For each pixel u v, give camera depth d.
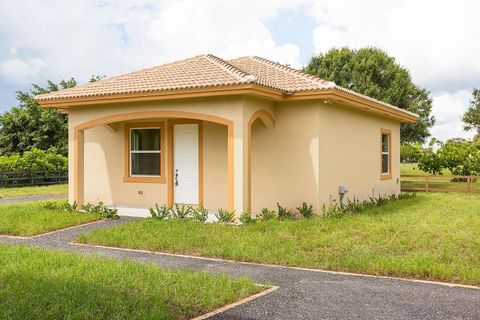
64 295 5.30
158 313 4.79
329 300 5.67
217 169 13.06
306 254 8.03
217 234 9.45
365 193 15.11
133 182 14.26
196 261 7.82
